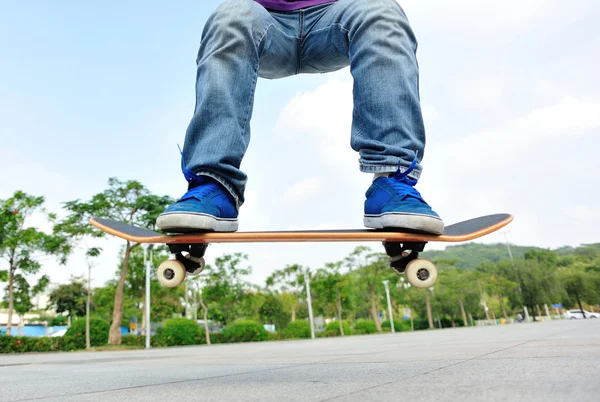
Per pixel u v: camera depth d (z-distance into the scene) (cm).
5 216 1530
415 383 74
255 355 313
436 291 4366
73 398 76
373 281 3422
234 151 119
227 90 122
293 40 141
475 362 112
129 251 1752
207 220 103
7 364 379
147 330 1602
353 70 129
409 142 119
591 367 84
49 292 2866
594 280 5088
